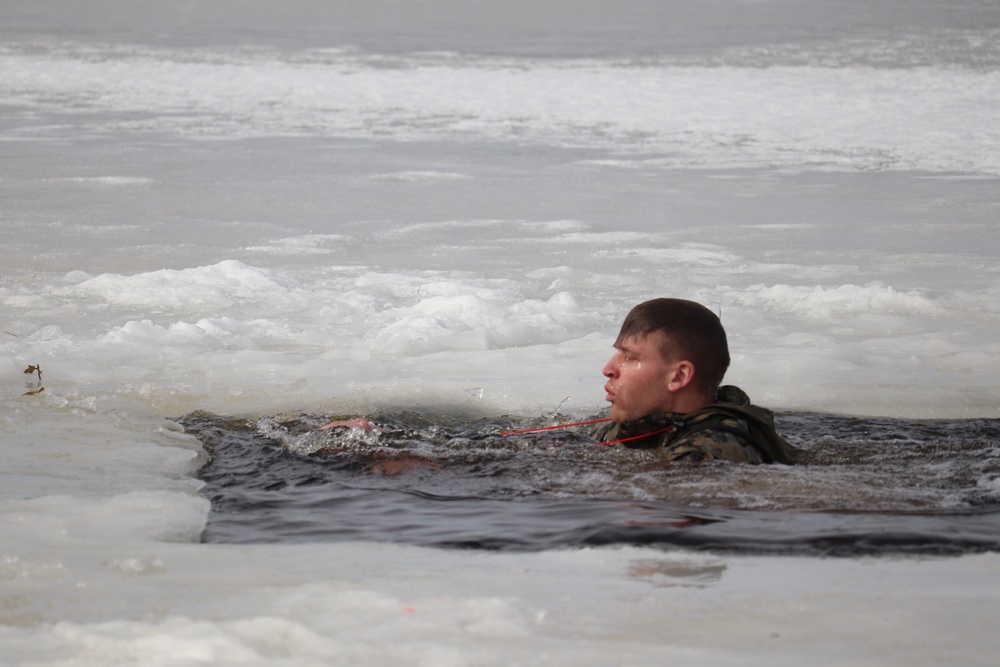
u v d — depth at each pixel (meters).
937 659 3.53
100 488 6.63
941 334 13.00
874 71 52.22
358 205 23.55
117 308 14.02
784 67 53.84
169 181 26.11
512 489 6.65
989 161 31.02
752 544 5.12
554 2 83.56
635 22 74.50
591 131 37.09
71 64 54.06
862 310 14.51
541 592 4.24
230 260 15.93
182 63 55.03
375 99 44.50
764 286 15.81
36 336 12.20
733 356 11.32
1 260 17.00
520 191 25.77
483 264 17.66
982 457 7.55
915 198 25.00
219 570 4.65
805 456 7.58
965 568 4.73
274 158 30.30
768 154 32.31
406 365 11.10
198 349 11.64
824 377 10.58
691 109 41.94
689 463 6.98
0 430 8.21
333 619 3.83
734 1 84.06
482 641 3.60
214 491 6.67
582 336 13.01
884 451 7.78
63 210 22.03
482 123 38.69
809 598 4.19
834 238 20.38
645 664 3.43
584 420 8.95
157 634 3.59
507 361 11.26
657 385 7.60
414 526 5.76
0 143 32.31
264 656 3.39
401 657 3.42
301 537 5.59
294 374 10.60
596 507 6.09
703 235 20.64
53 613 3.97
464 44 63.81
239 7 82.25
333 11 80.81
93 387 9.84
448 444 7.79
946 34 66.44
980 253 18.86
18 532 5.38
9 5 80.94
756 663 3.46
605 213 23.08
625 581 4.44
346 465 7.31
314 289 15.32
